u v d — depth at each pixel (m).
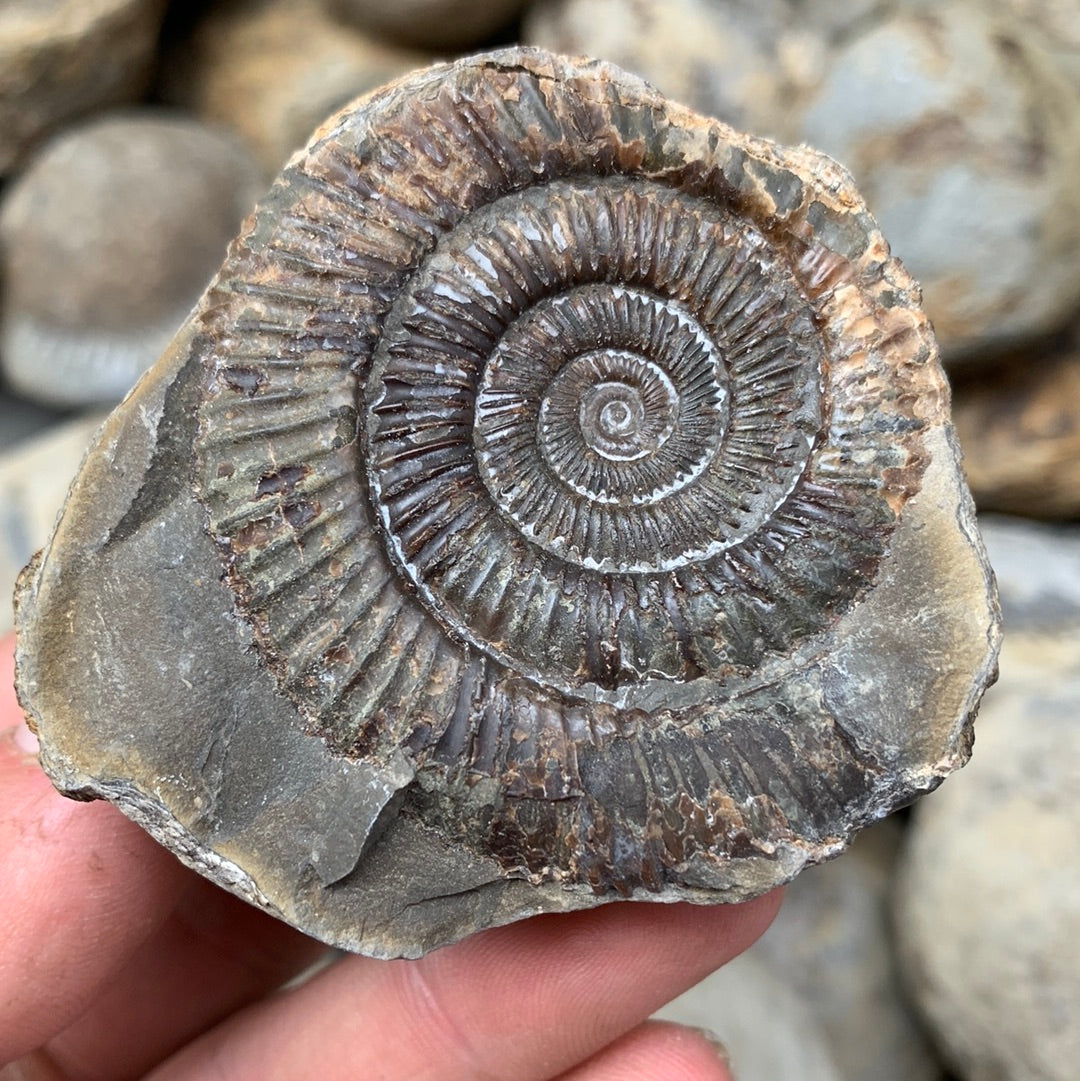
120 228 0.20
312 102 0.21
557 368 0.10
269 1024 0.12
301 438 0.09
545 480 0.10
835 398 0.10
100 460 0.09
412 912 0.09
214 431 0.09
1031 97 0.16
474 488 0.10
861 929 0.16
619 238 0.10
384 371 0.09
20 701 0.09
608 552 0.10
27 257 0.20
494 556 0.10
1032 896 0.14
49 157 0.20
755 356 0.10
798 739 0.10
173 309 0.20
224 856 0.09
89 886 0.10
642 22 0.19
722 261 0.10
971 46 0.16
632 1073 0.12
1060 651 0.16
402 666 0.09
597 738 0.10
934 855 0.15
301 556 0.09
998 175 0.16
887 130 0.16
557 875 0.10
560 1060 0.12
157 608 0.09
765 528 0.10
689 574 0.10
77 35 0.20
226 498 0.09
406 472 0.09
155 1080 0.12
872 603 0.10
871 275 0.10
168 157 0.20
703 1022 0.15
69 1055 0.13
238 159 0.21
